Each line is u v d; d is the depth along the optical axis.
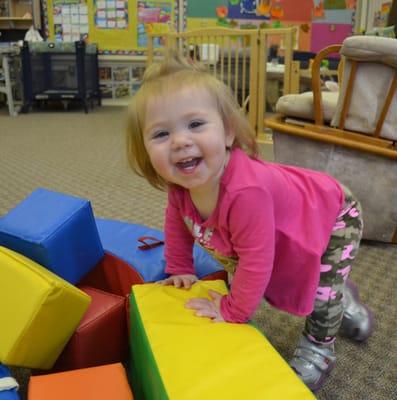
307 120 1.59
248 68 3.53
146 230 1.07
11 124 3.67
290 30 2.85
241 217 0.67
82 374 0.64
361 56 1.36
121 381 0.63
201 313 0.70
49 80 4.31
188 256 0.85
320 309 0.84
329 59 4.18
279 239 0.74
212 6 4.69
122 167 2.39
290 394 0.54
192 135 0.65
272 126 1.60
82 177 2.20
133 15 4.66
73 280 0.87
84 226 0.87
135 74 4.83
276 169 0.76
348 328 0.98
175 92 0.65
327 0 4.71
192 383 0.56
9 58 4.19
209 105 0.67
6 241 0.83
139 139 0.72
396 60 1.31
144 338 0.66
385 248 1.50
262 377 0.57
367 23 4.70
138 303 0.73
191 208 0.76
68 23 4.68
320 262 0.78
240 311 0.69
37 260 0.81
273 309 1.11
